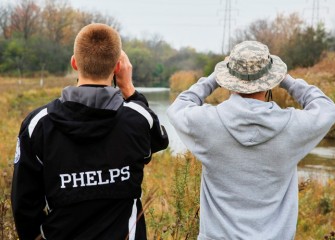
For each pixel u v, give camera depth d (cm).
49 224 226
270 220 230
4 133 1401
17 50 6347
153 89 6475
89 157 222
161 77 9444
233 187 232
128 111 232
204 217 240
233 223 230
